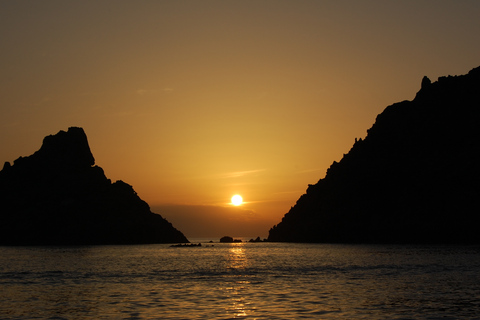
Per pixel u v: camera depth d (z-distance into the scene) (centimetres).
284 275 7781
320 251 15962
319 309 4575
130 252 16238
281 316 4238
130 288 6203
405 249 16125
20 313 4500
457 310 4497
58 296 5525
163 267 9594
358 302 4962
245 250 17700
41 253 15262
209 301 5084
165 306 4788
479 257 11462
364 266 9288
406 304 4828
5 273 8206
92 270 8831
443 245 19150
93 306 4834
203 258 12688
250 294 5591
